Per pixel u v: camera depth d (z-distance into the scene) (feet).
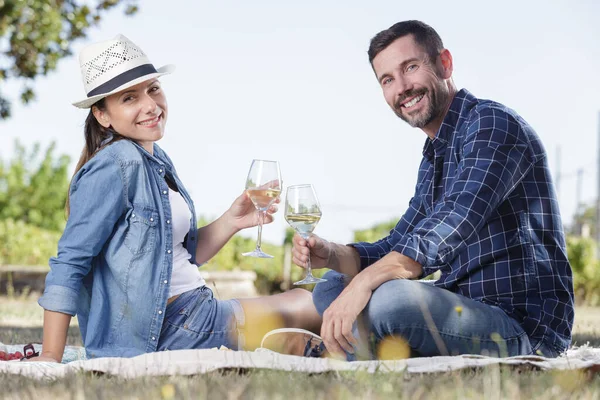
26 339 18.56
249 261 58.23
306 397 9.09
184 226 14.07
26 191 78.79
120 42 14.07
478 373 10.52
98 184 13.19
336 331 11.71
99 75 13.89
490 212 12.35
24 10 40.81
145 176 13.60
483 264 12.95
